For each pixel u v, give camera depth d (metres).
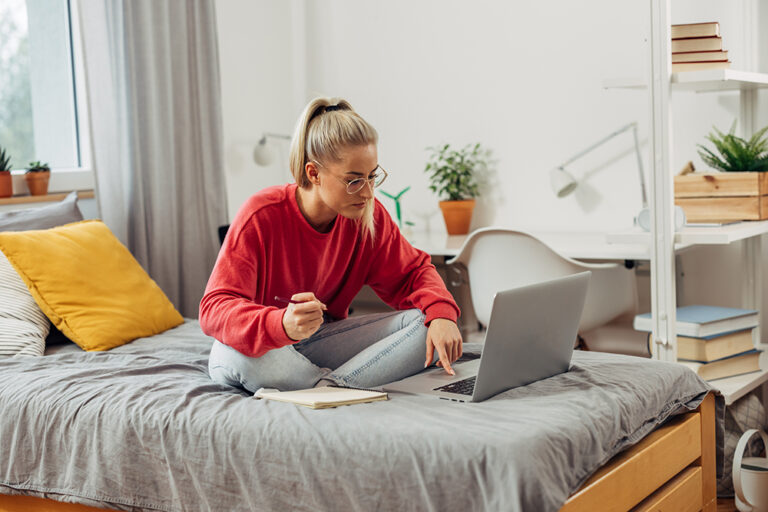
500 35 3.40
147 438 1.56
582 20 3.20
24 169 3.02
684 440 1.76
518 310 1.57
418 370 1.86
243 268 1.77
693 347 2.33
